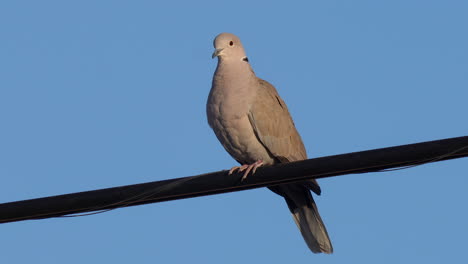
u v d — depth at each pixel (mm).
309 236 14102
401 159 9711
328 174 10250
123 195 10641
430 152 9523
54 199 10641
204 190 10812
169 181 10695
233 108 13852
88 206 10742
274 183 10641
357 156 9938
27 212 10633
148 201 10844
